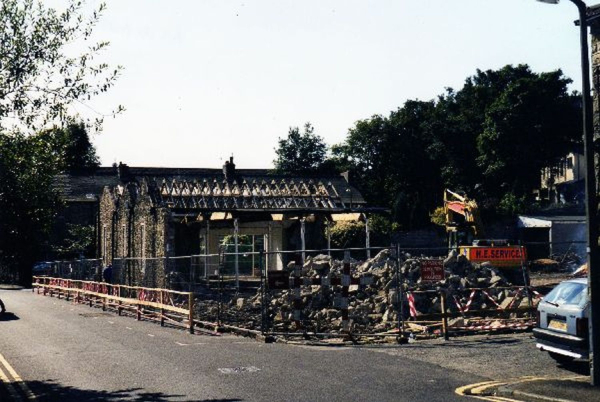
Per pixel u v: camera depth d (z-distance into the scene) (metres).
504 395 10.99
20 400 11.15
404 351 15.91
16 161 12.14
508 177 73.50
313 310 24.33
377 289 25.34
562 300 13.60
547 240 58.00
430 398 10.76
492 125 72.62
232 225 42.09
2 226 12.51
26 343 18.47
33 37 11.91
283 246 46.12
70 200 71.50
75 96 12.26
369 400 10.63
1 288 56.12
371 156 88.44
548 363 14.05
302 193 45.34
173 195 42.03
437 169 85.19
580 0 11.43
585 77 11.45
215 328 21.27
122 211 43.56
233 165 64.38
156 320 25.61
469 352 15.54
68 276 44.50
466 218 38.09
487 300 23.39
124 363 14.77
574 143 74.00
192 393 11.38
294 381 12.29
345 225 52.47
